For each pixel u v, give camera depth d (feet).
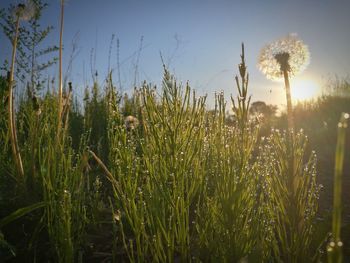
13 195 8.43
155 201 6.11
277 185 6.00
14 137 8.54
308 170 6.07
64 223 6.39
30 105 10.70
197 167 6.91
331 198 10.48
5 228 7.76
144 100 6.85
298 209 5.84
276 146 6.05
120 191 7.14
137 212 6.39
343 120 2.02
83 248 7.29
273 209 6.31
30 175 8.87
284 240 6.15
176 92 6.58
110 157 9.43
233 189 5.64
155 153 6.91
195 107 6.74
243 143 5.86
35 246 7.04
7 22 9.47
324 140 20.20
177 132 6.56
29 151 9.37
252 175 6.04
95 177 10.13
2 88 10.52
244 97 5.85
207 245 6.10
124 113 13.66
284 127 24.18
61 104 9.27
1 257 6.98
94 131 13.17
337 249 2.08
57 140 8.62
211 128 7.87
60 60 9.41
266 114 24.97
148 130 7.29
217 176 5.83
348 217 8.66
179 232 6.07
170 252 5.98
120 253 7.14
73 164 10.13
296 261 5.82
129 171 7.08
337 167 2.06
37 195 8.38
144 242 6.60
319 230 6.25
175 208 6.08
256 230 5.85
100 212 8.57
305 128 23.59
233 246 5.66
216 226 6.04
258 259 5.40
